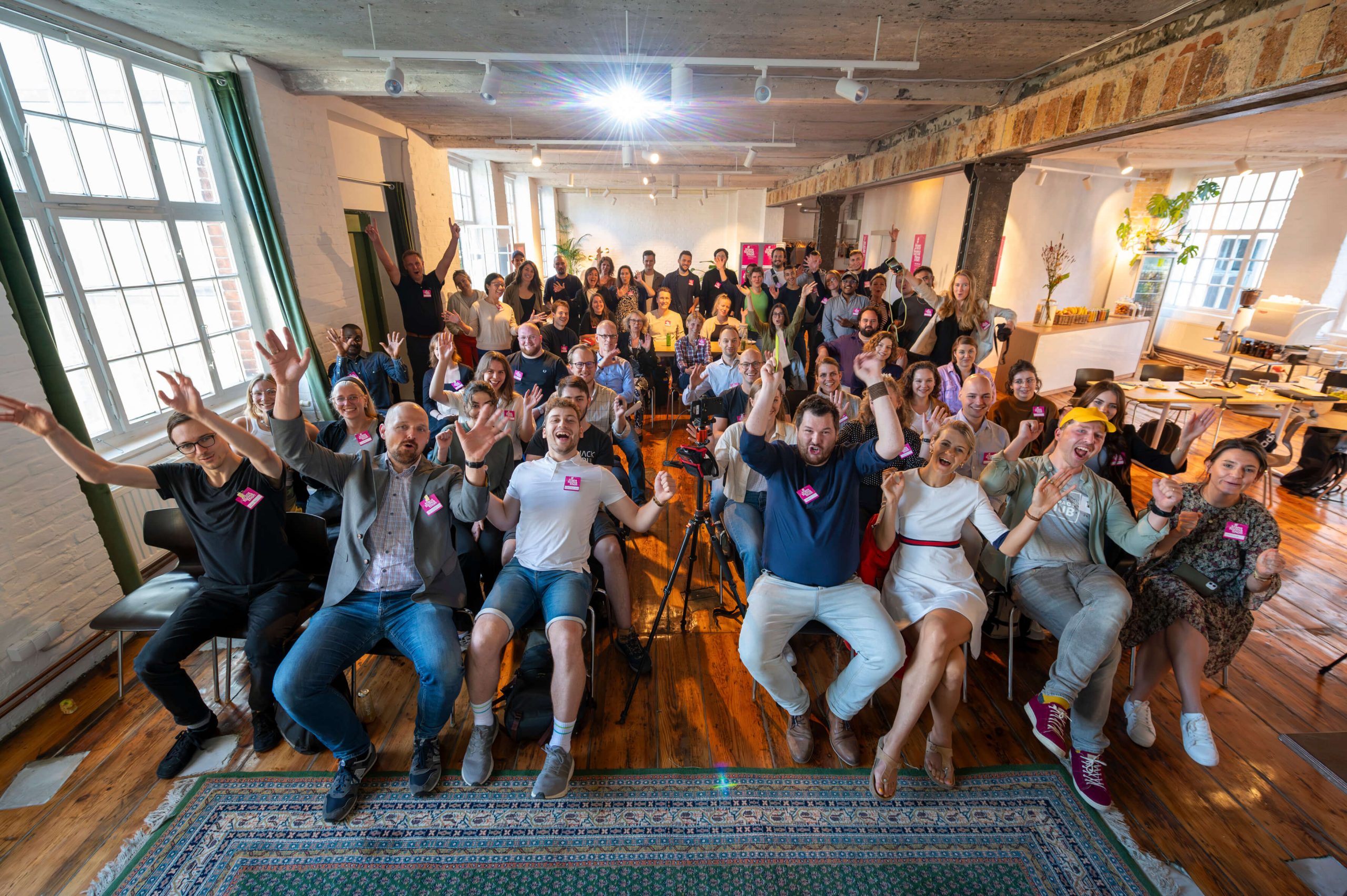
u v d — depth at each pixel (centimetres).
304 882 175
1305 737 146
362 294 644
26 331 239
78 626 258
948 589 219
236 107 381
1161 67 329
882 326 558
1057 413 346
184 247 359
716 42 372
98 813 196
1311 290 754
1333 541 403
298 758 218
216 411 372
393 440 213
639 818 196
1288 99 281
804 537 217
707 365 466
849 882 178
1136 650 239
